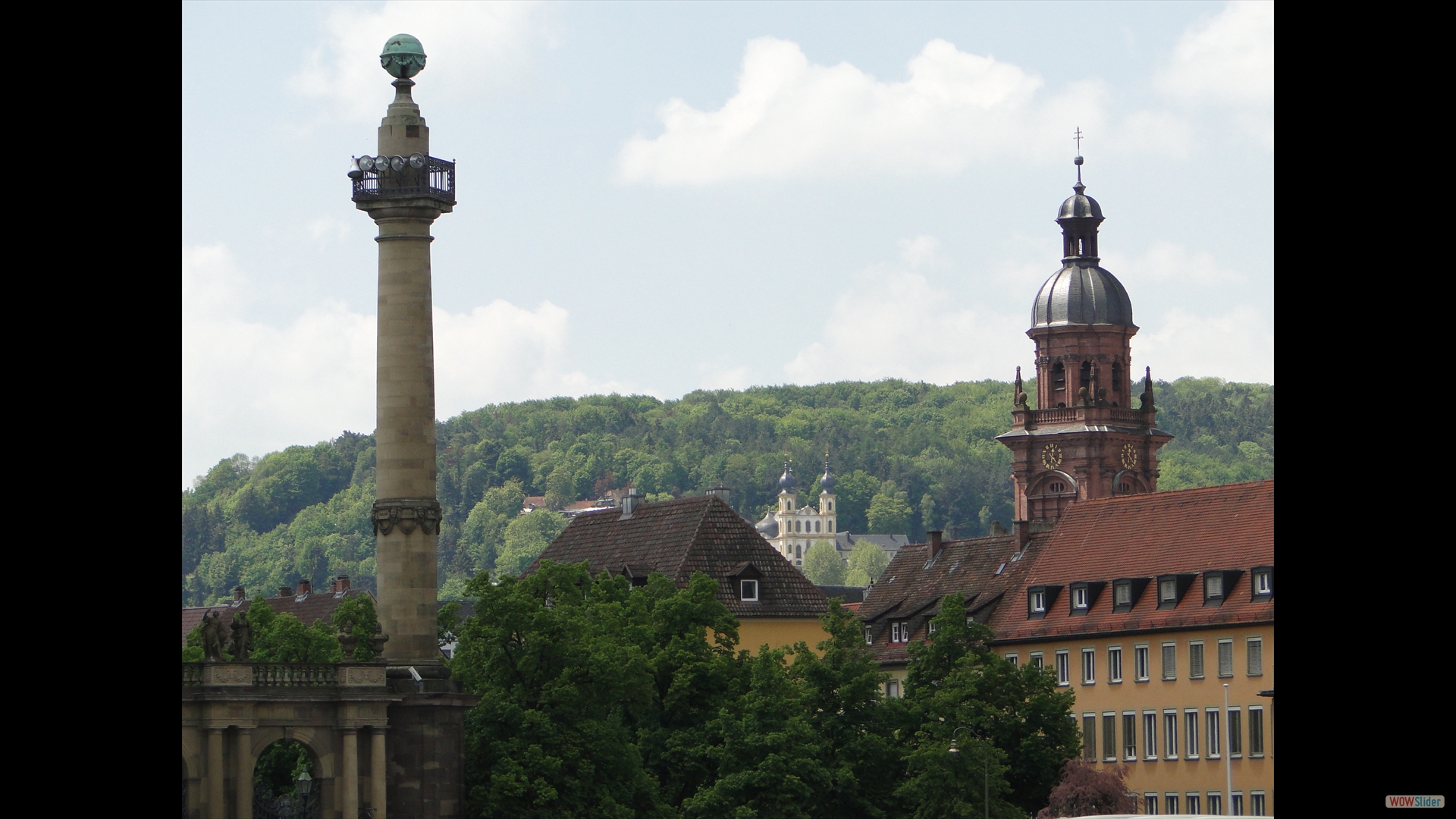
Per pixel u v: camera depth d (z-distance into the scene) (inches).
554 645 3400.6
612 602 3863.2
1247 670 4247.0
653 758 3678.6
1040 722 3986.2
